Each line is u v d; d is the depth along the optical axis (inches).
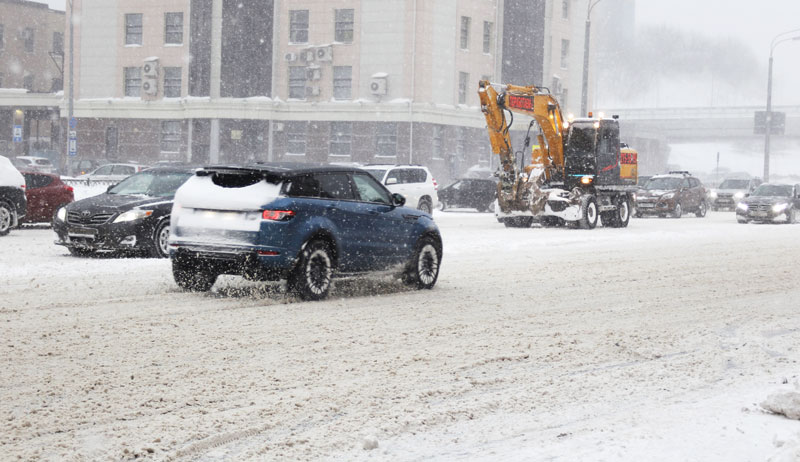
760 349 596.7
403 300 781.9
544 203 1814.7
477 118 3964.1
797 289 916.0
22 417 398.9
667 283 947.3
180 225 746.8
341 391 458.3
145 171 1160.2
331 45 3779.5
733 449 369.4
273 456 357.4
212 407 423.5
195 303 727.7
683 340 625.0
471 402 443.8
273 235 718.5
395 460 354.6
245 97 3831.2
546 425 407.2
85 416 402.9
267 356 538.0
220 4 3811.5
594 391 472.7
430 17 3720.5
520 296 827.4
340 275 778.8
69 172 3393.2
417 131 3698.3
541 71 4256.9
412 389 466.9
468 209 2792.8
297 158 3846.0
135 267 959.6
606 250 1339.8
